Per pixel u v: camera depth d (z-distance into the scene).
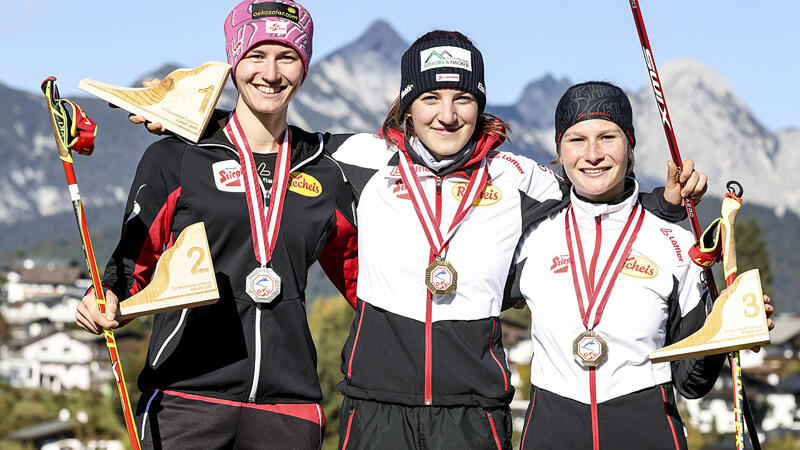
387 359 3.83
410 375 3.80
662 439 3.73
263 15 3.82
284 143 4.00
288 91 3.87
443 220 3.95
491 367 3.82
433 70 3.87
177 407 3.71
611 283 3.85
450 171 3.98
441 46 3.89
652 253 3.89
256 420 3.77
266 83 3.84
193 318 3.76
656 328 3.84
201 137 3.93
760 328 3.43
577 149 3.84
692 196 3.77
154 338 3.81
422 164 4.00
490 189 4.02
